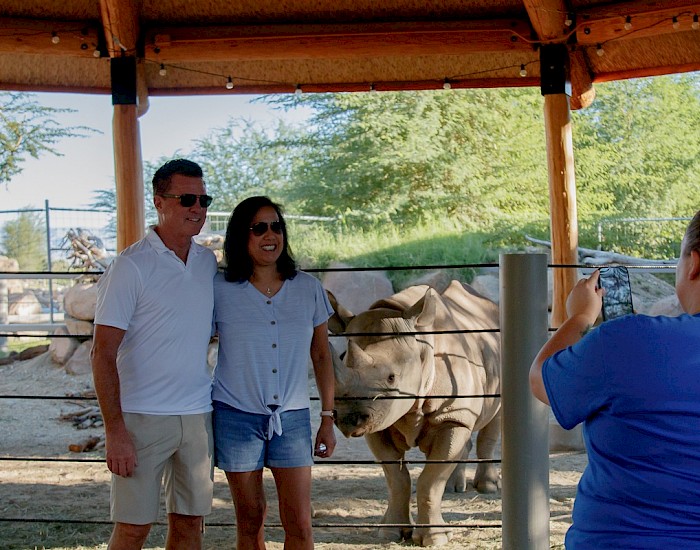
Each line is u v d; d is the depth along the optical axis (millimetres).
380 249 17000
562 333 2738
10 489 7531
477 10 10141
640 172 24375
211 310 4074
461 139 23844
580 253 15781
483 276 14477
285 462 4086
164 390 3924
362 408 5449
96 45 9867
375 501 7039
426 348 5926
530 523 4406
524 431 4383
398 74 11281
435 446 6172
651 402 2355
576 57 10805
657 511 2326
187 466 3982
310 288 4250
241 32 10211
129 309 3875
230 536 6098
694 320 2410
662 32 9477
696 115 25766
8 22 9898
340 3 10094
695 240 2510
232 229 4129
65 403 12016
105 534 6148
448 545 5832
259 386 4043
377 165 23438
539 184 23172
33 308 20734
